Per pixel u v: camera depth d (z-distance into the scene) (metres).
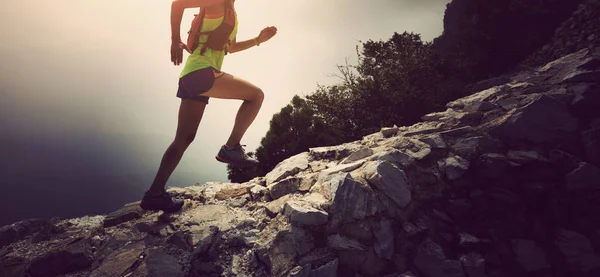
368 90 9.47
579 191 2.14
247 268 1.99
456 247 2.10
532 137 2.41
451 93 8.06
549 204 2.19
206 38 2.00
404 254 2.04
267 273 1.93
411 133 2.87
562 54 8.20
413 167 2.35
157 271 1.88
